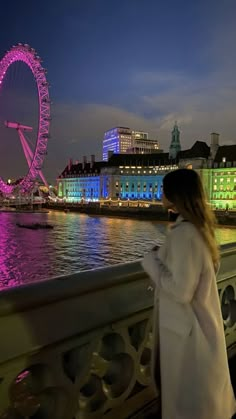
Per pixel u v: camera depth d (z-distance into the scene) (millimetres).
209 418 2049
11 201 161250
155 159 166000
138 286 2566
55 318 1993
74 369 2234
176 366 2078
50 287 1986
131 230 78000
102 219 112375
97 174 179375
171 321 2113
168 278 2045
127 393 2521
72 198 199750
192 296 2045
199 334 2078
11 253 47000
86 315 2170
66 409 2100
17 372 1852
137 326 2717
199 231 2111
